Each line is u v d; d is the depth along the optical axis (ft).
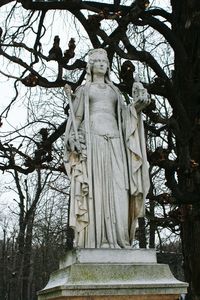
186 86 55.57
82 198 26.86
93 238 26.68
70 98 28.68
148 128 55.88
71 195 26.99
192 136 52.65
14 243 139.23
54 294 24.97
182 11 57.06
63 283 24.44
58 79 51.65
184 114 52.65
